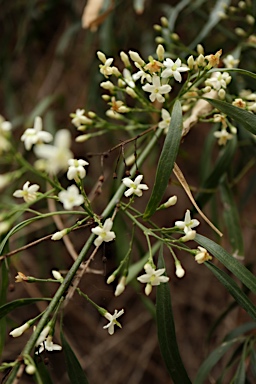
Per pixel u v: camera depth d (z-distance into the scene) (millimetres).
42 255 442
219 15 363
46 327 242
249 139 353
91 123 312
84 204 251
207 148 363
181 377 261
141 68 269
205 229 477
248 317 440
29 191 263
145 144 341
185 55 355
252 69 389
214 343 474
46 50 515
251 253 479
